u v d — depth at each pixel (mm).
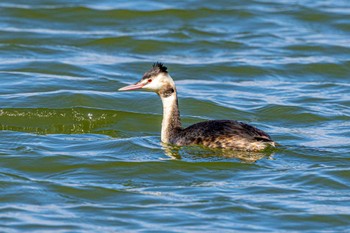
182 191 14555
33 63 22500
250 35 25688
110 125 18656
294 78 22312
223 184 14828
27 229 13047
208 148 15891
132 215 13594
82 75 21828
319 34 25891
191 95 20344
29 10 26844
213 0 28438
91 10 27047
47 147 16734
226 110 19422
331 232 13117
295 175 15039
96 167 15594
